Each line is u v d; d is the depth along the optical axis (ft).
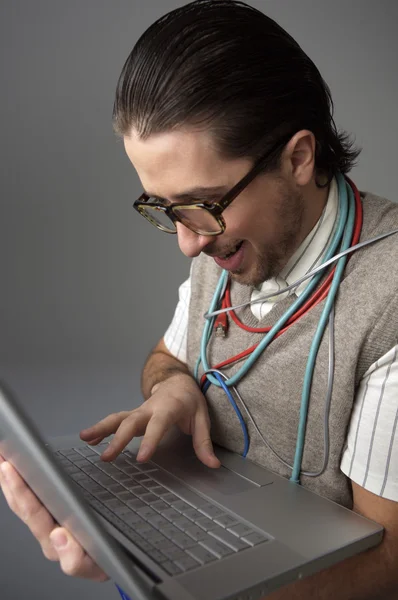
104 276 9.52
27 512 2.35
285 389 2.88
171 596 1.82
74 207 9.50
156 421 2.86
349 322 2.62
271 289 3.04
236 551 2.06
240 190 2.48
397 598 2.44
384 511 2.41
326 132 2.80
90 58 9.27
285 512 2.38
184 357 3.88
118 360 8.62
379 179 9.23
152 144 2.39
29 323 9.00
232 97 2.36
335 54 8.87
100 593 4.59
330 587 2.38
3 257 9.36
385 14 8.76
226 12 2.50
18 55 9.12
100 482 2.59
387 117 9.04
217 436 3.26
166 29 2.43
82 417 7.02
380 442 2.44
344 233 2.81
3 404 1.98
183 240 2.65
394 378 2.44
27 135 9.33
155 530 2.19
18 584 4.57
